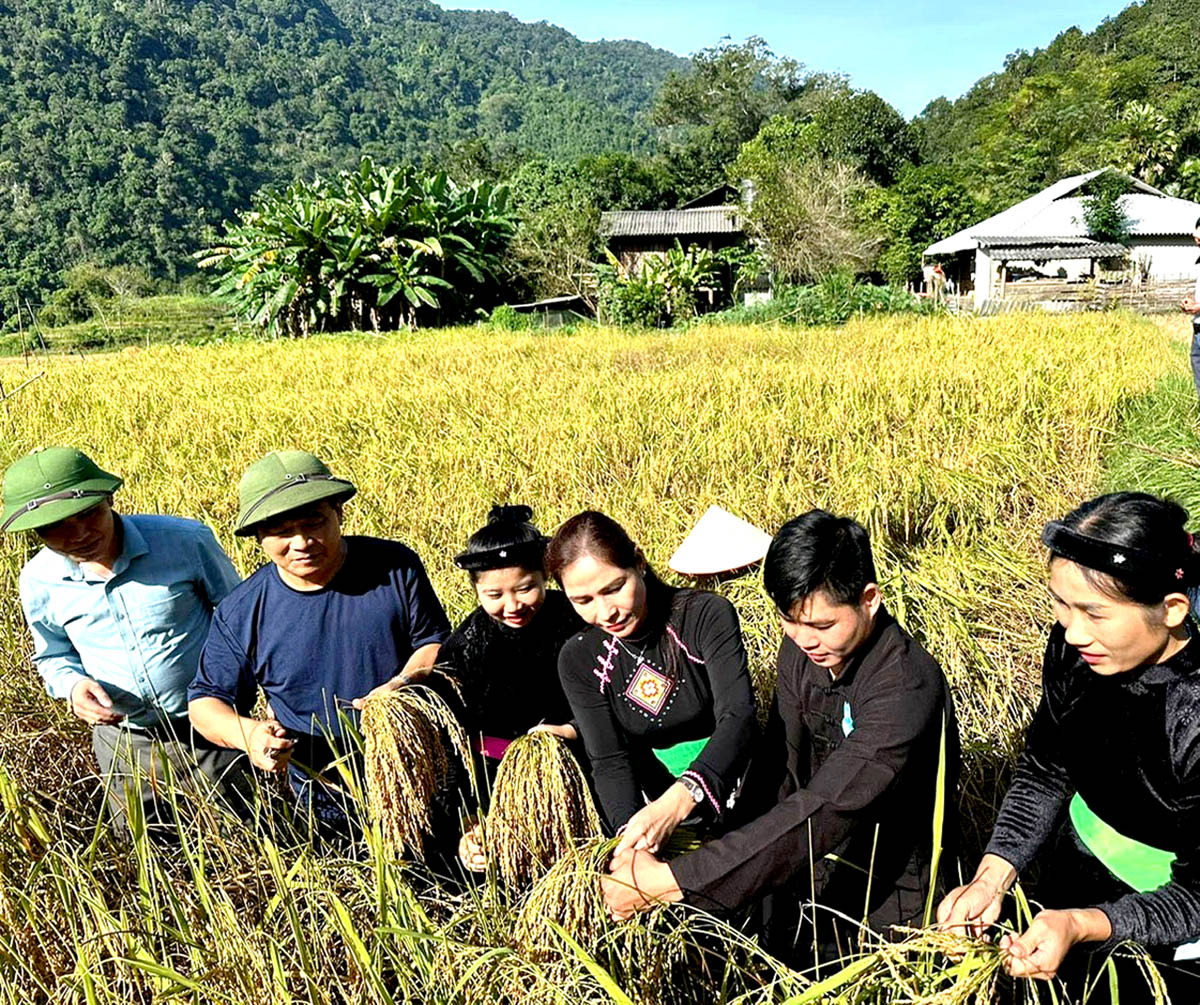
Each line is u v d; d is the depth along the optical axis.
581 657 2.44
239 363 15.17
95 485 2.88
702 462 6.43
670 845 2.22
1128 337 12.33
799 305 22.38
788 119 55.94
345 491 2.68
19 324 8.55
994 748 3.36
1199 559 1.75
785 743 2.47
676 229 42.16
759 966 2.16
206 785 2.74
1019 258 33.28
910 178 42.69
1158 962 2.09
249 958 2.03
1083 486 6.33
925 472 5.71
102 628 3.07
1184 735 1.78
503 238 34.38
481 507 5.73
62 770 3.36
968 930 1.89
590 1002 1.84
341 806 2.77
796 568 1.95
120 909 2.18
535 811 2.03
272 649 2.83
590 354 14.63
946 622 3.91
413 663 2.74
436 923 2.29
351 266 30.05
